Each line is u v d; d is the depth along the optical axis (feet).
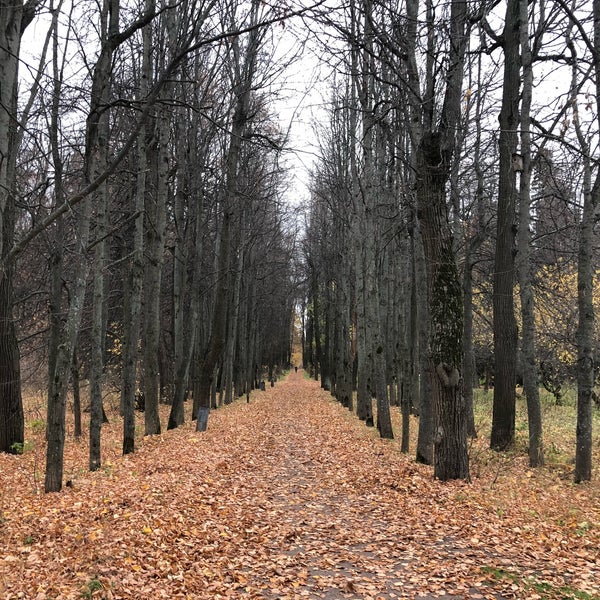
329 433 53.93
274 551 20.59
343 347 91.61
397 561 19.40
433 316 30.53
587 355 31.07
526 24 33.60
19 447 40.91
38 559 17.21
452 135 31.09
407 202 37.55
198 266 63.21
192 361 94.38
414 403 68.08
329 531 23.12
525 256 35.22
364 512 25.76
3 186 19.07
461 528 22.24
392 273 79.05
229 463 35.40
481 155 46.01
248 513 24.94
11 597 14.33
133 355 41.11
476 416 60.03
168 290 88.22
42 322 62.03
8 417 41.81
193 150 62.03
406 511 25.11
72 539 18.79
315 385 158.92
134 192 58.29
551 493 28.17
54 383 27.02
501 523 22.57
